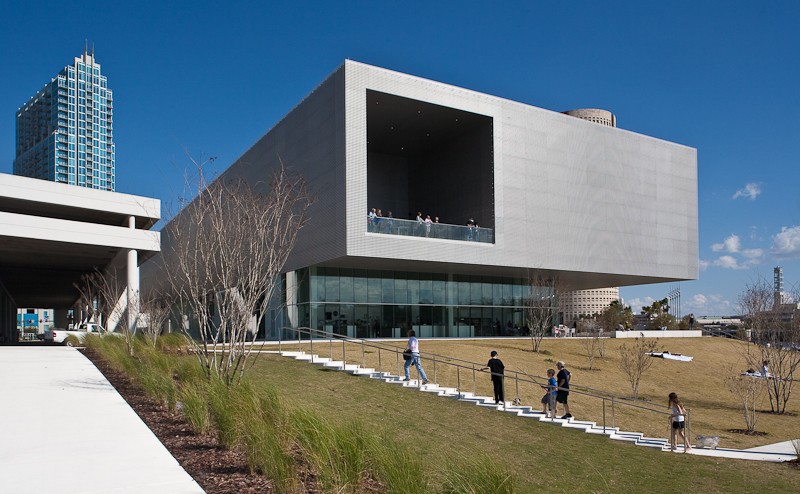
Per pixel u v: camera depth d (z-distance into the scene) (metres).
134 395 12.08
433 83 35.28
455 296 40.75
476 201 39.09
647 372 29.59
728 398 25.39
